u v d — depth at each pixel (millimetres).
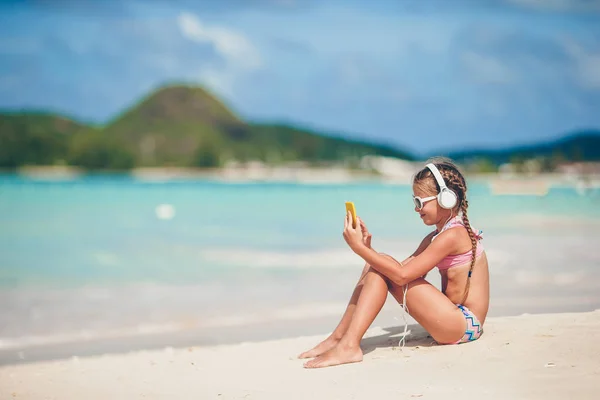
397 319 6828
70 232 17938
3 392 4391
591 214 20953
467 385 3494
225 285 9922
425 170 4352
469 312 4312
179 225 19953
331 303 8508
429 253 4219
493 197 34969
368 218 20438
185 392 3980
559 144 158750
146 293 9359
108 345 6551
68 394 4242
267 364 4574
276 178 167125
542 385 3395
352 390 3600
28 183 91812
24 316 7941
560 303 7664
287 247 14359
